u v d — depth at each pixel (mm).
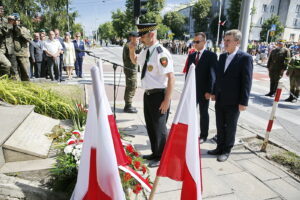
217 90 3354
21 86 4285
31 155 2494
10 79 4762
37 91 4285
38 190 2074
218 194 2629
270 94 7840
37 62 8273
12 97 3773
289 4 50562
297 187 2822
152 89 2814
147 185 1890
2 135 2480
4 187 1969
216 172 3084
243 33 4566
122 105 5836
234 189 2738
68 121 3703
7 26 5277
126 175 2082
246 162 3377
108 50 29359
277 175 3059
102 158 1559
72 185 2189
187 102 1710
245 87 3053
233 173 3072
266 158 3518
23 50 5844
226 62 3230
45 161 2477
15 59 5539
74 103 4125
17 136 2645
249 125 5090
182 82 9516
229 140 3389
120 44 46031
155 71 2730
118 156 1777
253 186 2809
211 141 4031
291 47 21188
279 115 5875
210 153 3561
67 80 8805
